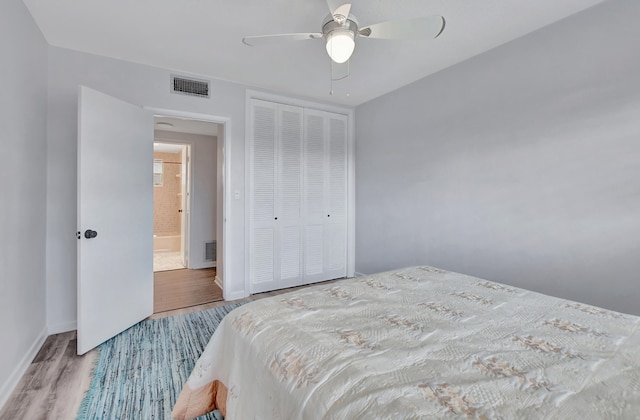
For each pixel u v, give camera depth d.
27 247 2.02
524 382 0.83
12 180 1.78
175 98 2.94
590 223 2.01
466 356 0.97
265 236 3.52
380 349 1.00
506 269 2.46
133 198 2.62
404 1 1.91
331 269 4.00
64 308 2.50
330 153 3.94
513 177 2.40
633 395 0.78
